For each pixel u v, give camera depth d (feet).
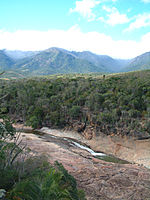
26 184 18.69
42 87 197.47
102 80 209.46
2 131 27.20
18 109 165.07
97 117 126.93
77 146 105.70
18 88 194.59
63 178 27.07
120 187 45.44
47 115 153.58
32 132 134.72
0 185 22.08
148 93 142.20
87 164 60.80
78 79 230.48
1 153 26.35
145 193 44.19
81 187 41.50
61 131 140.36
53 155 66.54
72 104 155.63
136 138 104.68
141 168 65.82
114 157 92.94
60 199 19.49
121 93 147.64
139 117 119.75
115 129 116.16
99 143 112.78
